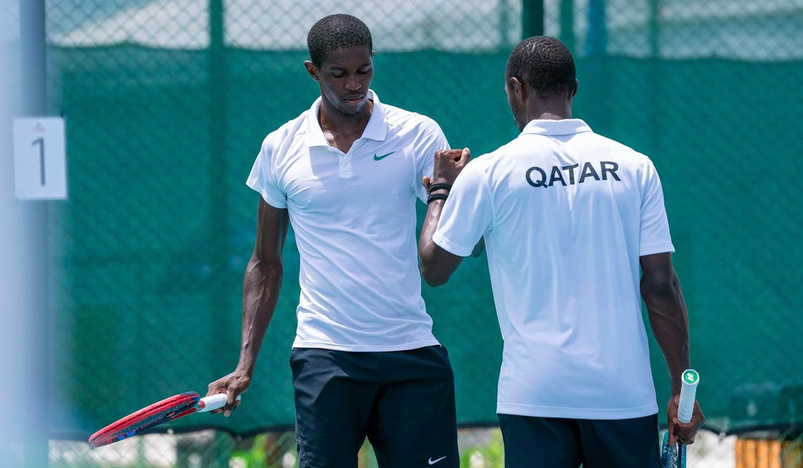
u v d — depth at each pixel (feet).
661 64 59.11
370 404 42.32
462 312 58.03
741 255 60.03
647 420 35.01
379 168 41.60
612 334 34.50
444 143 43.11
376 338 41.52
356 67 40.04
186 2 55.98
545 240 34.60
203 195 56.29
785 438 60.90
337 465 41.52
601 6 58.34
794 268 60.44
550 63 36.11
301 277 43.06
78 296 55.77
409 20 57.31
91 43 55.57
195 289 56.29
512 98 37.45
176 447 59.72
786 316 60.34
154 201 56.03
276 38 56.49
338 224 41.52
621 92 58.75
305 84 56.75
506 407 35.17
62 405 55.72
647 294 35.81
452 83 57.62
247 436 56.44
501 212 35.01
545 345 34.47
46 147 55.01
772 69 59.98
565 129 35.70
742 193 60.03
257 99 56.49
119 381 55.98
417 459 42.29
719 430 59.82
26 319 55.21
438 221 38.27
